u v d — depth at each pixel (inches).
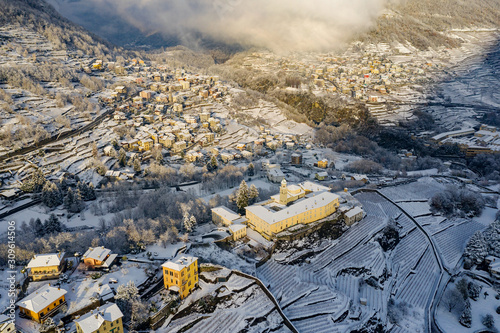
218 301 7101.4
